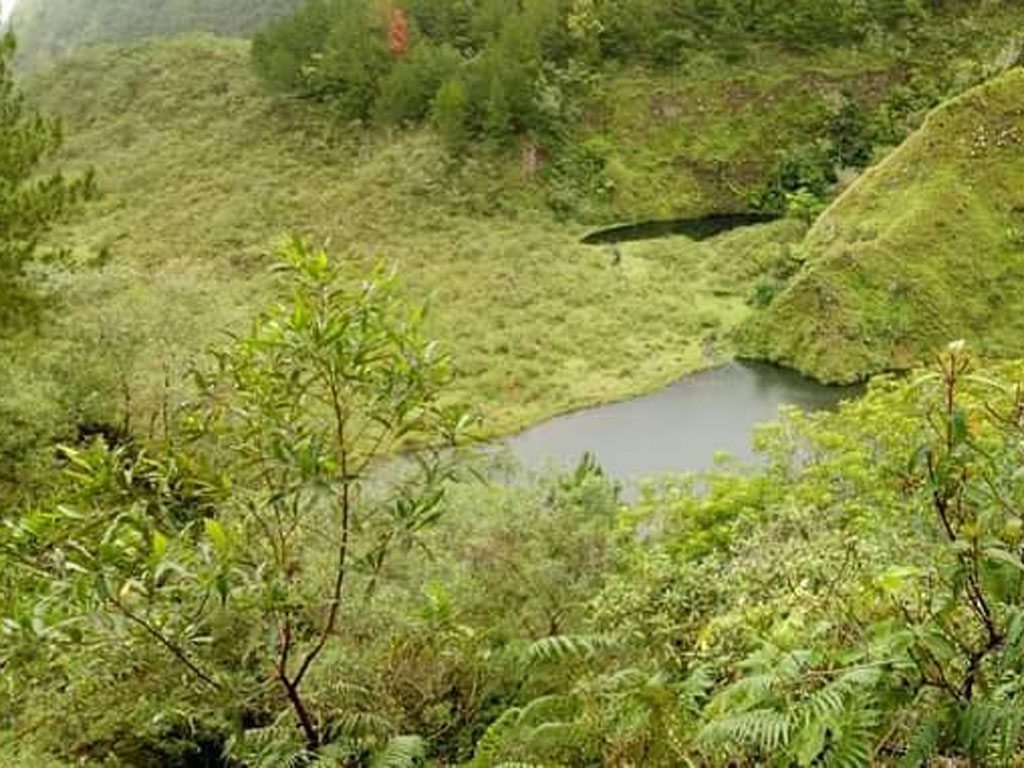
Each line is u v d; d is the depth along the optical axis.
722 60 62.88
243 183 54.75
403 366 5.24
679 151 59.31
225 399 5.45
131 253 47.25
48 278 20.95
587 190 56.50
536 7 62.72
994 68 57.06
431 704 7.81
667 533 12.94
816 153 58.34
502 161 55.84
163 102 64.62
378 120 58.59
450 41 65.19
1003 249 38.84
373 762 5.52
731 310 41.25
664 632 7.23
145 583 4.72
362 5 63.97
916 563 5.42
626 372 35.44
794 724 3.76
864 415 14.39
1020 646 3.42
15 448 15.77
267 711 6.73
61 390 18.25
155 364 19.80
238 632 6.65
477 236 49.44
